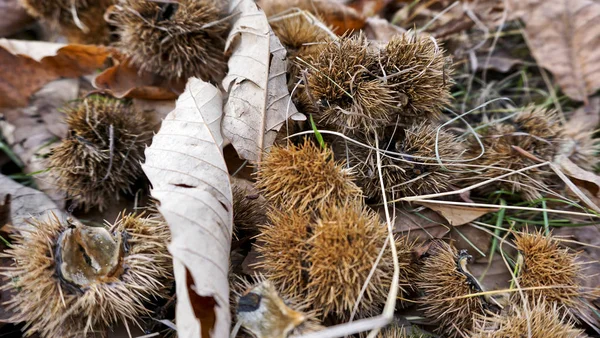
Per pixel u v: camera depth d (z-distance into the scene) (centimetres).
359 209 43
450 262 45
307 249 42
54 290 42
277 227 43
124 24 50
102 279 42
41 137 52
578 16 55
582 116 55
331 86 45
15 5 57
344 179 44
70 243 43
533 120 51
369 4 58
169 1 49
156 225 44
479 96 56
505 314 44
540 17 56
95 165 48
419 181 47
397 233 47
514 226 49
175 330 43
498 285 47
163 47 50
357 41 46
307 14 51
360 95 45
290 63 48
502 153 50
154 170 44
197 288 41
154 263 43
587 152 51
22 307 42
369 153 47
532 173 49
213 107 46
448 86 47
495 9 58
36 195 49
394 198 47
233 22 50
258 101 47
